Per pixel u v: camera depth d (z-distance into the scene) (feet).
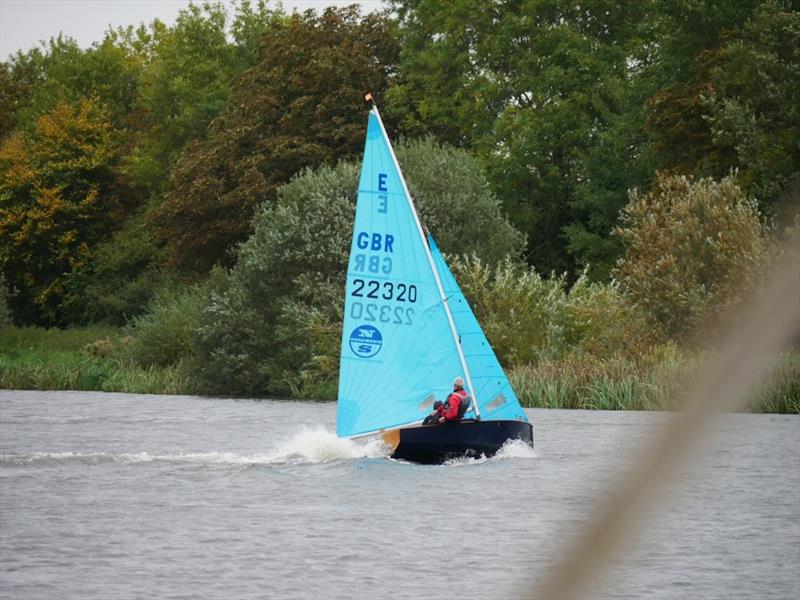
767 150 586.04
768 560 172.45
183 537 191.01
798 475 262.06
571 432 358.02
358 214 287.89
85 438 362.33
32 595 149.89
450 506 218.38
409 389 289.94
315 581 156.87
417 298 289.33
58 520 207.31
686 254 519.60
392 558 172.14
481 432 285.84
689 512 214.69
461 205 647.15
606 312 538.06
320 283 618.03
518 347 554.05
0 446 335.06
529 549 176.04
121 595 149.28
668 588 154.51
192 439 359.05
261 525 201.16
